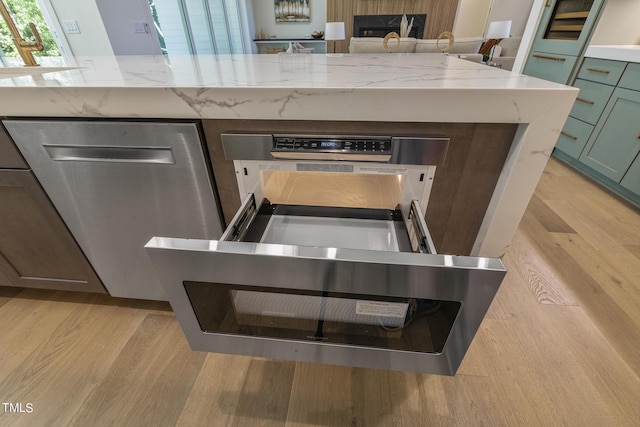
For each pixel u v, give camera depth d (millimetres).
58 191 838
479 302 458
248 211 791
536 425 823
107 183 810
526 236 1572
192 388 915
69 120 722
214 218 849
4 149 768
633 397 882
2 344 1038
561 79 2355
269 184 885
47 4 2436
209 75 799
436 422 833
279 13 5273
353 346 642
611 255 1445
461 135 675
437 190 764
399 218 839
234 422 837
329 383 928
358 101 621
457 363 582
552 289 1249
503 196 731
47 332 1078
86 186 821
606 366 963
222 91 634
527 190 719
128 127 707
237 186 802
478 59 2469
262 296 576
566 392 895
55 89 661
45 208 880
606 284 1279
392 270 440
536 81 674
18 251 1007
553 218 1727
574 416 840
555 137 634
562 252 1460
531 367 960
